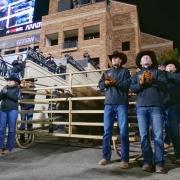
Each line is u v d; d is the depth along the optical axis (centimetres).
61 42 2512
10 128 572
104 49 2306
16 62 1162
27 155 543
